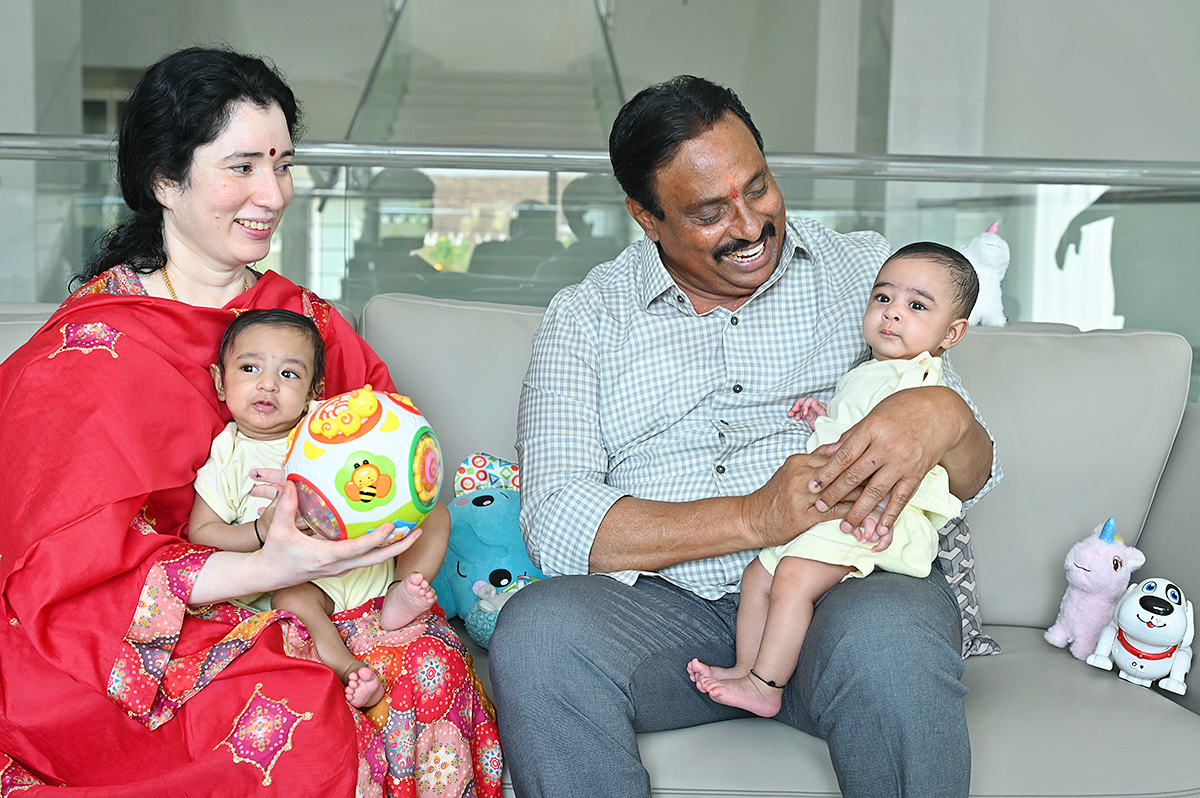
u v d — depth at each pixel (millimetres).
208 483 1354
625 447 1635
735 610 1475
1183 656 1464
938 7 4980
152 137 1365
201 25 7078
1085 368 1789
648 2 7770
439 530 1492
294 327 1409
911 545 1383
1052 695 1427
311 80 7734
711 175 1476
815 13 6078
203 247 1434
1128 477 1736
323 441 1224
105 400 1266
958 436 1359
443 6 8656
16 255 3191
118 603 1203
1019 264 3150
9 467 1233
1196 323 3090
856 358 1612
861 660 1169
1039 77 4965
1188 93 4582
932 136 5047
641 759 1279
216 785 1146
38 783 1196
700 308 1661
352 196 3160
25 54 4602
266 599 1347
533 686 1241
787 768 1272
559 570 1496
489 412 1836
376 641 1315
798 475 1343
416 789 1269
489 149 3139
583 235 3234
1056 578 1726
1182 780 1227
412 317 1884
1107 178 3068
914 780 1143
